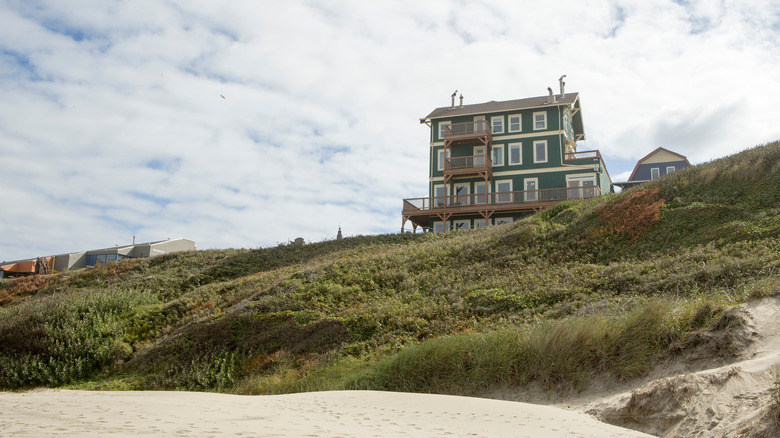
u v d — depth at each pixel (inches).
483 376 415.8
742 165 833.5
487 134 1626.5
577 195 1439.5
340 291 782.5
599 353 370.6
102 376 701.3
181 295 1082.1
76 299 898.1
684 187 867.4
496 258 842.8
